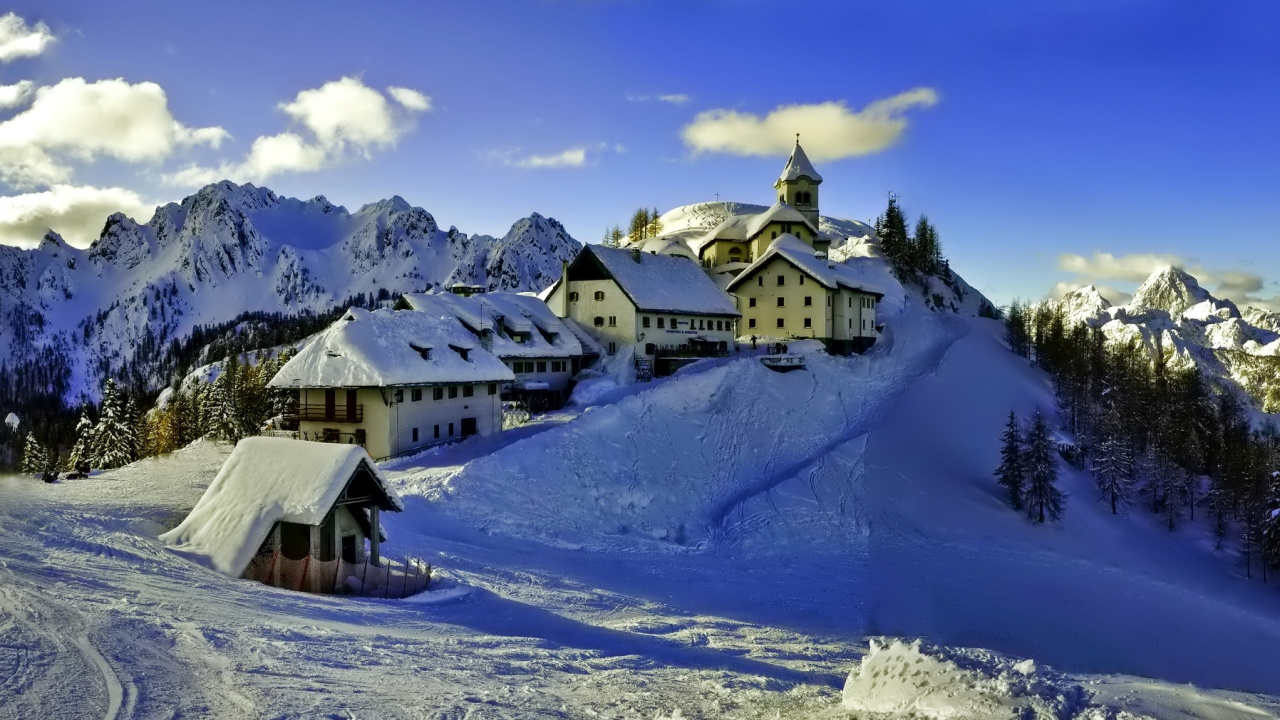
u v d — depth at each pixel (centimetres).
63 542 2477
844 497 5619
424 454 5703
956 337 10538
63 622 1612
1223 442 7806
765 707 1598
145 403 18950
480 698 1495
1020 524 5594
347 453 2656
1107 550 5409
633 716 1477
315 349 6000
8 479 4684
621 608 3002
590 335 8881
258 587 2327
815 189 14150
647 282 8994
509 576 3306
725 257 13325
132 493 3962
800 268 9675
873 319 10550
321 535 2581
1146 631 4000
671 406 6912
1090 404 8406
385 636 1969
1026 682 1491
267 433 6247
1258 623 4388
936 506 5688
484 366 6606
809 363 8438
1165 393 8350
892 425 7031
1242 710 1480
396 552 3300
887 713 1447
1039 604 4162
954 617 3759
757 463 6341
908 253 14388
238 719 1224
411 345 6138
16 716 1145
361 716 1309
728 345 9525
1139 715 1339
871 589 4075
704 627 2816
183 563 2453
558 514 4847
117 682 1324
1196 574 5366
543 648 2080
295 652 1662
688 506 5456
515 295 9375
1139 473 7119
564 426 5981
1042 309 11275
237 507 2647
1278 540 5553
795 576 4216
